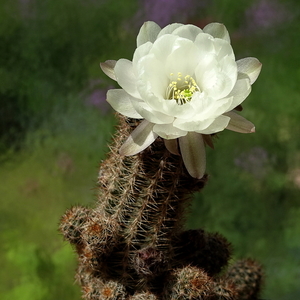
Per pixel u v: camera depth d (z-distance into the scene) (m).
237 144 1.02
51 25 1.08
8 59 1.04
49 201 0.98
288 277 0.91
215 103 0.47
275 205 1.00
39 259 0.72
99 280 0.52
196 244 0.52
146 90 0.46
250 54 1.16
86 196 0.98
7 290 0.82
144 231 0.51
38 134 1.02
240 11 1.17
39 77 1.04
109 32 1.09
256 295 0.58
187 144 0.47
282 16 1.17
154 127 0.47
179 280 0.50
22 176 0.99
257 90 1.10
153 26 0.48
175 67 0.48
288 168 1.03
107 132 1.00
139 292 0.52
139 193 0.50
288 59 1.13
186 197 0.51
